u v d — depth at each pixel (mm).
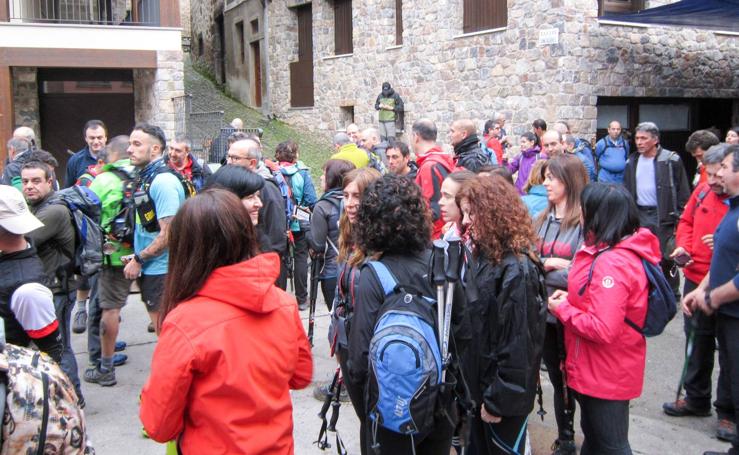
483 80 12438
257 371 1966
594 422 3092
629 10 11938
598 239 3008
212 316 1926
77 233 4227
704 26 10938
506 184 2926
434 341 2414
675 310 3092
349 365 2582
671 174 6570
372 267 2553
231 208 2010
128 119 13914
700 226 4453
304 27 19219
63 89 13414
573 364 3123
